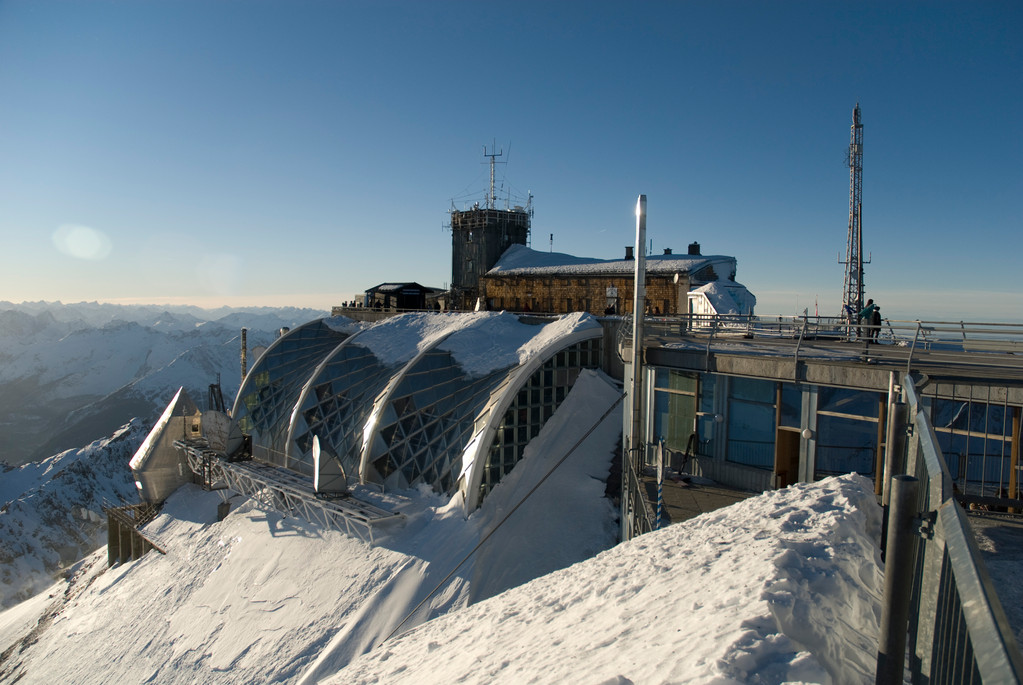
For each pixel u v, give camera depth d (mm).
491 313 35594
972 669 2727
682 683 3984
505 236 66812
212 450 39062
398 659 9906
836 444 15352
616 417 27922
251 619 24562
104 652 28312
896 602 3676
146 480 40719
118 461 158000
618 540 22469
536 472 25438
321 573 24828
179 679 23219
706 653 4363
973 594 2521
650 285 47125
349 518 25062
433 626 12094
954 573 2953
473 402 27125
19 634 41688
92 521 130000
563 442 26578
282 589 25266
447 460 25906
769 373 15711
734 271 52219
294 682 20125
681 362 18219
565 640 6684
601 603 7742
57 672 28797
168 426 41469
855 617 5219
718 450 18250
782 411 16469
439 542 23297
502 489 24781
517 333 33312
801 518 7891
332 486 27156
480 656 7438
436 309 71188
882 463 13766
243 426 38719
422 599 21391
